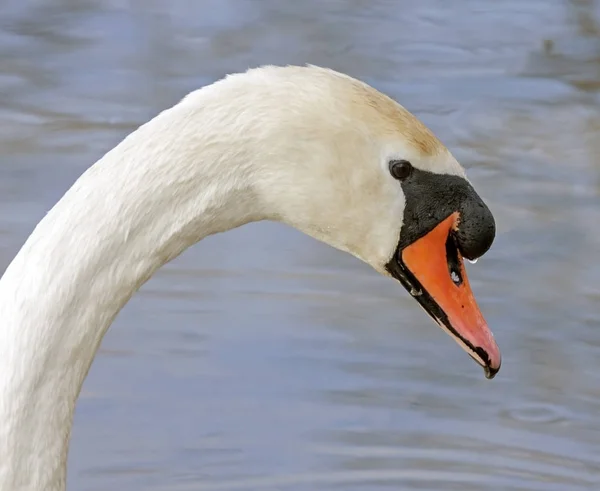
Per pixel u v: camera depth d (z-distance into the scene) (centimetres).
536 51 1736
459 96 1623
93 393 1148
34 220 1328
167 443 1102
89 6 1819
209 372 1169
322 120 653
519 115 1581
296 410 1136
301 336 1209
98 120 1542
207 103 625
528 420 1134
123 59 1684
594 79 1670
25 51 1702
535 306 1239
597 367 1172
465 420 1134
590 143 1522
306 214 668
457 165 698
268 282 1273
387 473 1084
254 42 1730
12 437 587
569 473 1083
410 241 695
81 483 1059
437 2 1862
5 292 592
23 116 1545
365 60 1703
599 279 1270
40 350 588
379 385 1160
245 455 1095
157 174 610
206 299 1249
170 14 1805
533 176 1454
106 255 600
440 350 1200
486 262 1305
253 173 637
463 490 1067
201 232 627
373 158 671
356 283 1277
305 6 1833
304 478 1076
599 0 1825
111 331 1214
